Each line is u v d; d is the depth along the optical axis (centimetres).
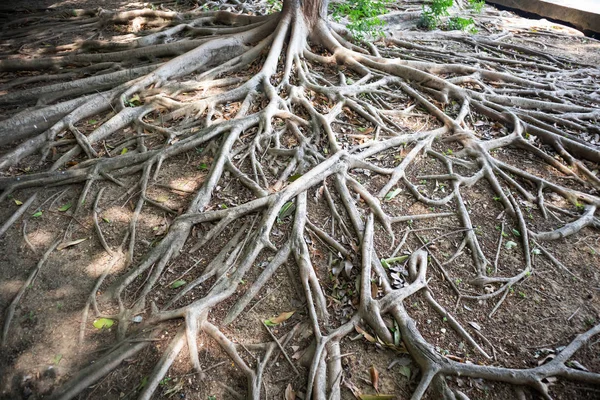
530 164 610
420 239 484
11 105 672
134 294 415
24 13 1083
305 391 352
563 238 500
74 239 469
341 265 443
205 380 355
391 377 363
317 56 779
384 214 495
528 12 1325
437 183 559
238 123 593
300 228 465
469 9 1230
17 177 530
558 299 433
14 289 419
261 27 811
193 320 382
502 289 436
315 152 566
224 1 1098
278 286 429
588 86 816
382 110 669
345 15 990
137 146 591
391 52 845
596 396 352
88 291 418
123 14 992
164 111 654
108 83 710
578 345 383
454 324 399
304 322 399
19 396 342
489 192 557
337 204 508
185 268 441
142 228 481
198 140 572
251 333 391
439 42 976
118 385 349
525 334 399
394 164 582
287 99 659
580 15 1192
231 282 421
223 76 739
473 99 702
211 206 501
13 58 815
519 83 788
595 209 530
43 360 363
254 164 548
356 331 391
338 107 653
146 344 373
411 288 416
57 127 607
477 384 354
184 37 881
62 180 533
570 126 678
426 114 687
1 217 492
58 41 923
